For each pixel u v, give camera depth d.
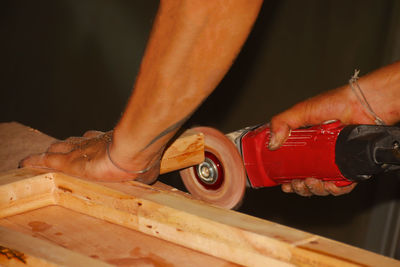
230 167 1.82
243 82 4.34
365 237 4.28
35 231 1.46
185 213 1.33
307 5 3.97
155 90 1.19
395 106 1.59
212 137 1.84
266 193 4.31
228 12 1.01
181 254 1.34
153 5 4.61
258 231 1.23
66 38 5.16
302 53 4.07
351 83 1.63
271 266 1.22
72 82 5.24
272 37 4.16
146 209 1.41
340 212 4.31
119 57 4.95
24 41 5.38
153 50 1.14
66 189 1.58
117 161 1.45
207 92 1.19
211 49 1.08
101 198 1.50
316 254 1.13
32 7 5.24
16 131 2.24
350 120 1.65
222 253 1.30
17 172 1.60
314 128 1.57
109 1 4.87
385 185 4.11
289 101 4.20
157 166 1.54
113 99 5.06
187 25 1.04
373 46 3.77
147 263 1.30
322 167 1.53
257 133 1.75
